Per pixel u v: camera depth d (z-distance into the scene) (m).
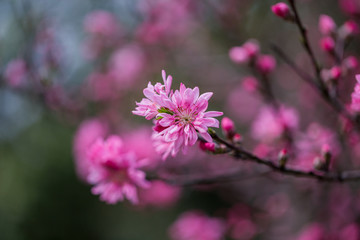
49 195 9.47
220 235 5.62
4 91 6.14
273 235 5.68
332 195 5.16
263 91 3.46
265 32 6.02
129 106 7.21
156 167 4.31
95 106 6.97
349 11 4.09
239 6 5.86
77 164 5.16
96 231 10.09
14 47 5.72
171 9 6.53
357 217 4.98
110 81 6.91
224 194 6.29
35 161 9.30
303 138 3.78
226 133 2.20
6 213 8.61
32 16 5.41
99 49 6.73
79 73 7.50
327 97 2.62
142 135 4.50
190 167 5.11
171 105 1.76
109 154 2.57
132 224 10.37
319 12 6.02
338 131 3.32
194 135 1.75
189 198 10.38
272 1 5.86
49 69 5.35
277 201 5.55
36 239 9.12
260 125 3.71
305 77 2.64
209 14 6.27
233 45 6.08
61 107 5.85
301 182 4.83
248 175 2.69
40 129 8.91
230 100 7.57
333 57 2.90
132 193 2.57
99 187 2.62
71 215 9.80
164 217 10.20
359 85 2.02
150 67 7.14
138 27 6.79
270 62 3.30
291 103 6.00
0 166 8.66
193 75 7.18
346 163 4.35
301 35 2.42
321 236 4.89
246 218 5.75
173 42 6.82
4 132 8.05
